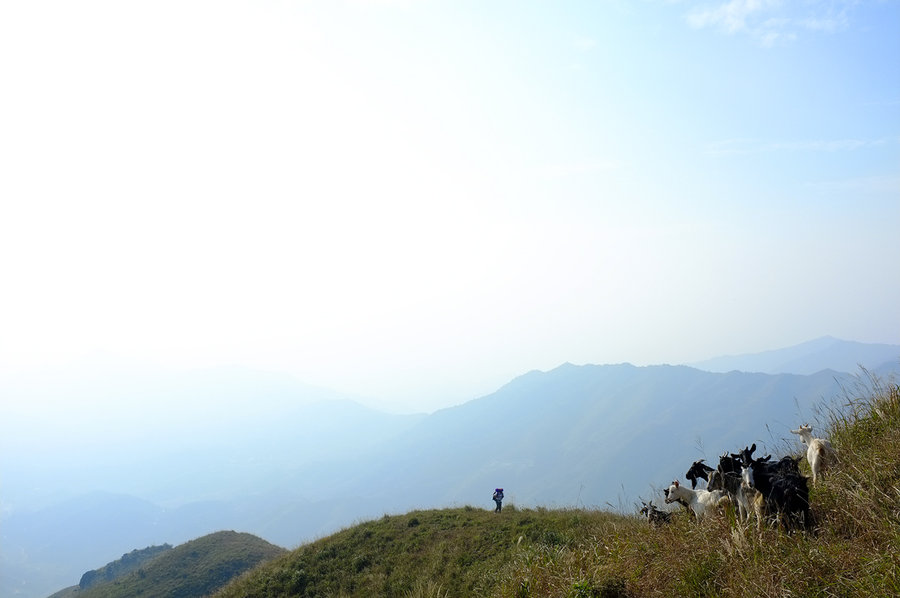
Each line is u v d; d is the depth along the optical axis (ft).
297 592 80.84
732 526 25.07
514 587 34.17
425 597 63.72
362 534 93.56
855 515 22.40
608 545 33.04
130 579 162.40
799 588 19.36
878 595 17.37
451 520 91.66
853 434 31.63
